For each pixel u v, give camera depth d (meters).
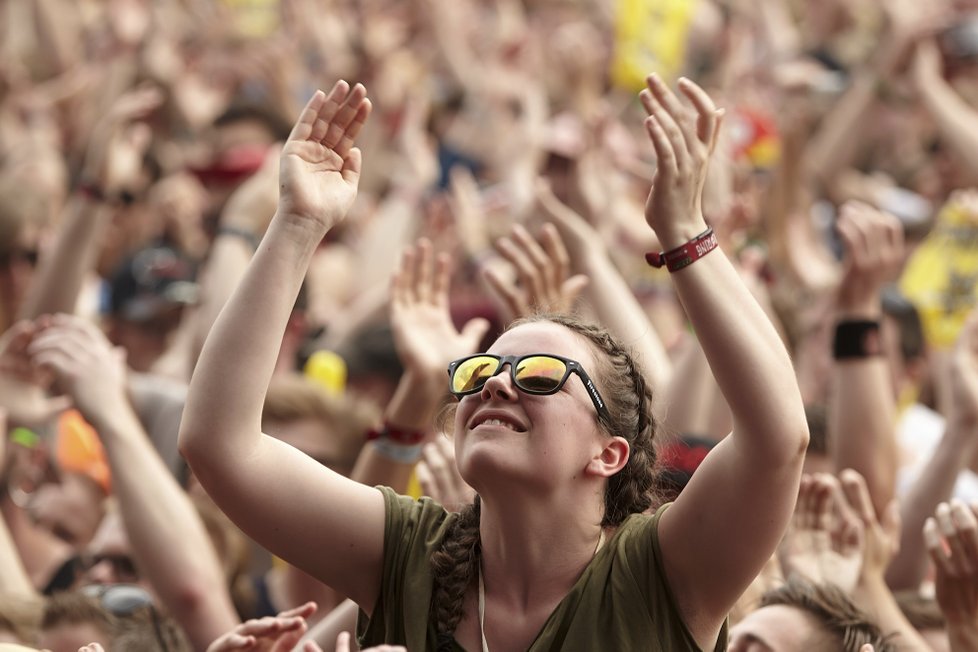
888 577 12.37
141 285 17.20
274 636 8.24
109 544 12.52
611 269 14.22
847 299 12.87
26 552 14.05
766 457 7.66
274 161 17.00
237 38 26.84
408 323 11.81
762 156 21.83
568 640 7.79
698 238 7.86
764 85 26.56
